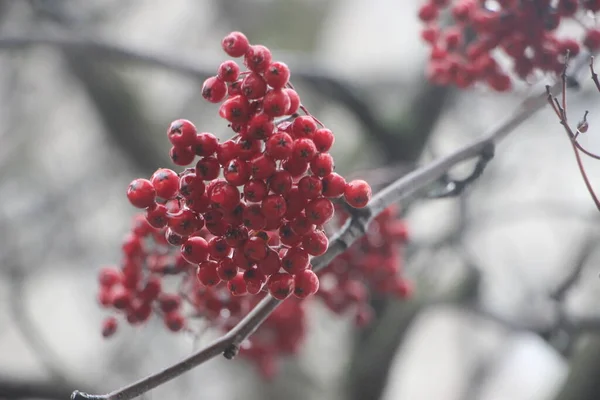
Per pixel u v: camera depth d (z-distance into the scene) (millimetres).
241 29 3139
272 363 1498
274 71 1114
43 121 3076
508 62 1443
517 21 1264
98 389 1909
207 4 3160
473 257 2146
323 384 2643
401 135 2162
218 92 1127
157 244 1269
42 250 2834
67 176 3035
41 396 1847
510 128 1237
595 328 1554
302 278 1135
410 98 2244
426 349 3221
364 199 1129
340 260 1378
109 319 1280
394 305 1983
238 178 1114
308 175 1126
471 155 1228
